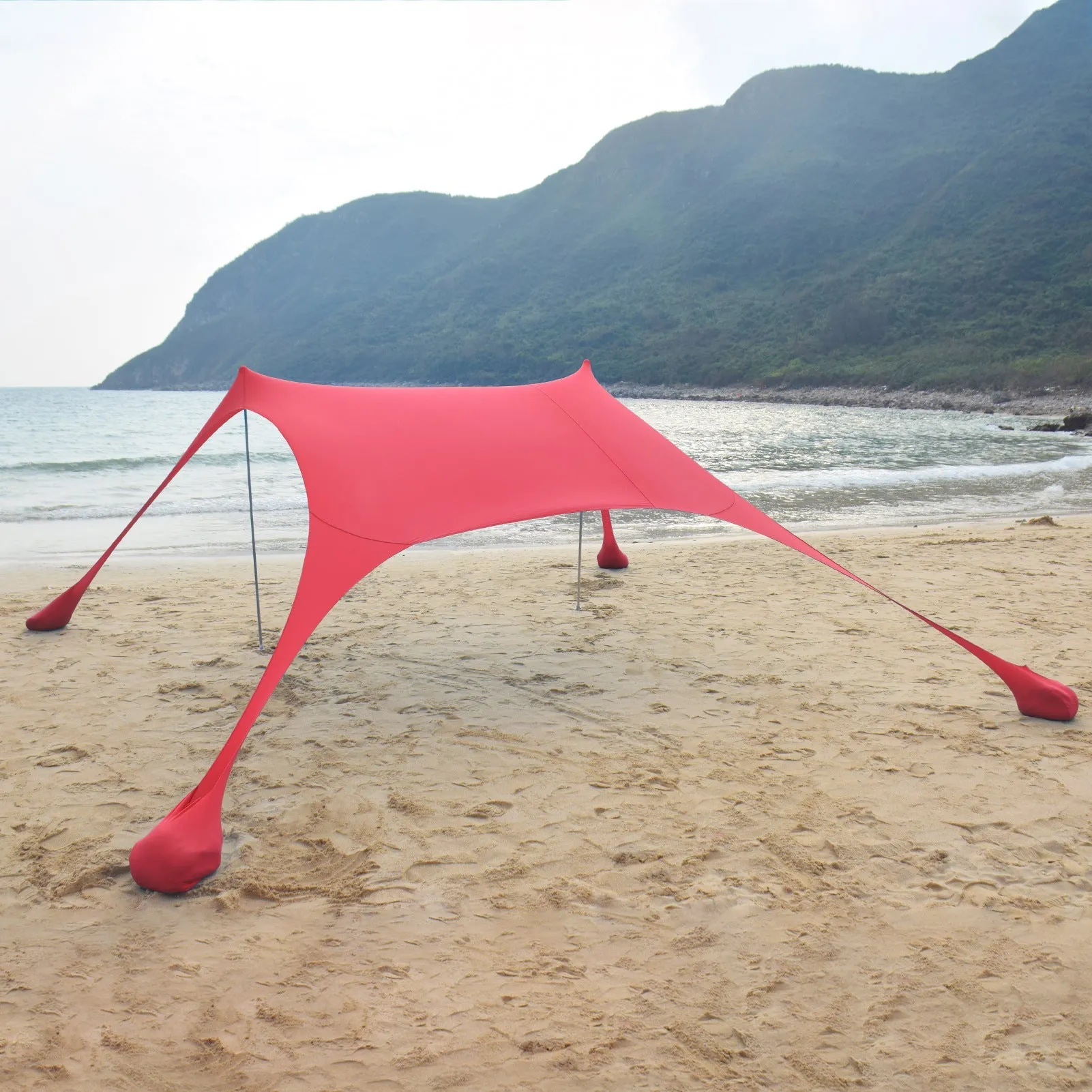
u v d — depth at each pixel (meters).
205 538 10.04
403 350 172.88
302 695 4.66
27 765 3.79
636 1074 2.10
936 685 4.86
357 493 3.93
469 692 4.74
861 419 45.16
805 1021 2.29
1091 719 4.37
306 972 2.48
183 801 3.11
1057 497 13.99
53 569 8.05
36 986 2.40
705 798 3.54
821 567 8.08
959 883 2.94
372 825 3.30
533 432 4.82
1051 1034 2.24
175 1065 2.12
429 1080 2.07
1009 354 69.75
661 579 7.58
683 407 68.75
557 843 3.18
